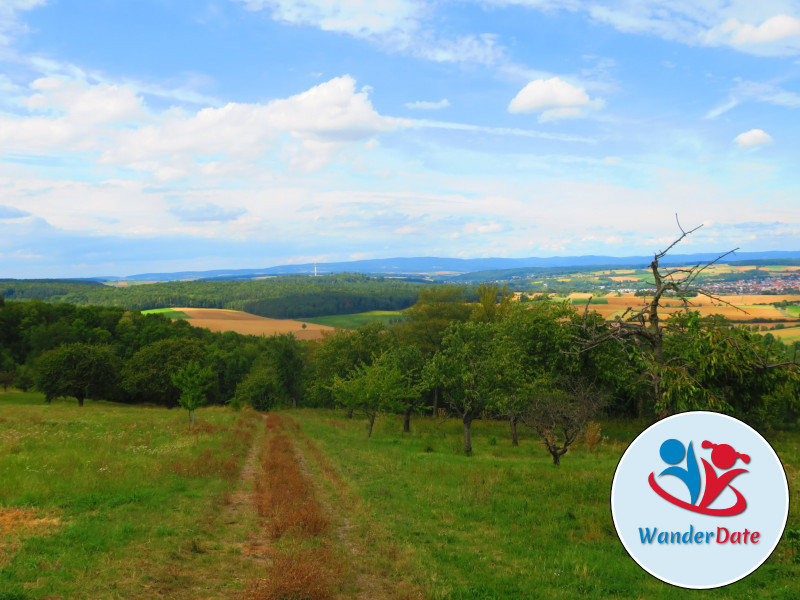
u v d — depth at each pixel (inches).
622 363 1218.6
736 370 377.7
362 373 1673.2
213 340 4446.4
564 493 649.6
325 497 625.0
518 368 1181.1
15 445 840.3
